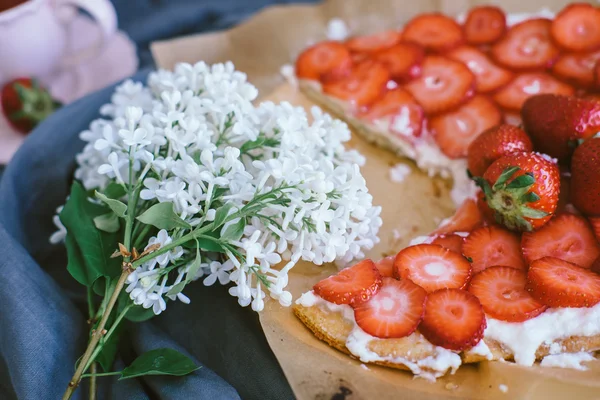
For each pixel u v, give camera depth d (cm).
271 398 35
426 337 35
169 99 36
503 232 39
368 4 52
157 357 35
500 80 47
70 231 37
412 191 44
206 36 51
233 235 33
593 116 40
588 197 38
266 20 51
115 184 37
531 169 37
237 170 34
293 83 49
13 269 38
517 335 35
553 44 47
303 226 35
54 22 49
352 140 47
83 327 38
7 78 50
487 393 33
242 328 37
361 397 33
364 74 47
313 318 36
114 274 36
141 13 60
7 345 36
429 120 46
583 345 35
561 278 35
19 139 50
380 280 35
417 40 49
